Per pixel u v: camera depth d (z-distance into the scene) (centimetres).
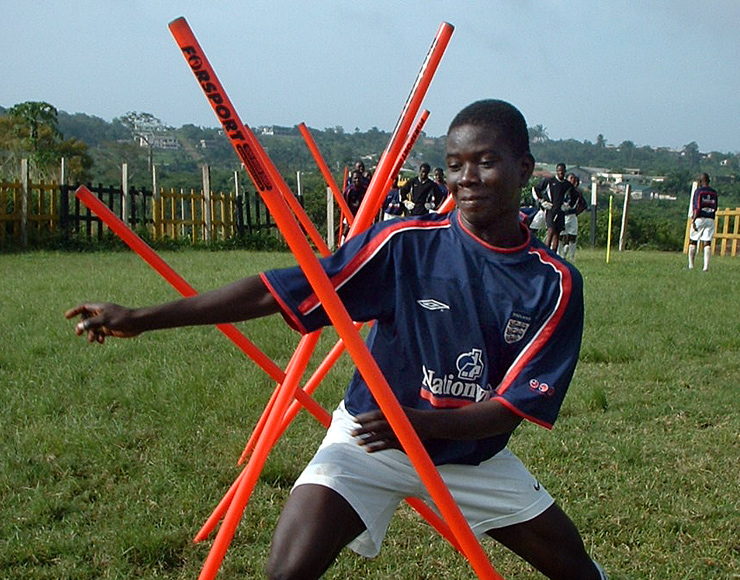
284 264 1576
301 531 240
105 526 404
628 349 766
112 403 580
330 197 2195
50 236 1886
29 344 725
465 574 370
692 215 1700
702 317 945
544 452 504
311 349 287
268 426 282
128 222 2042
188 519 411
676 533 413
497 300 247
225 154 6800
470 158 240
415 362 252
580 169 6431
